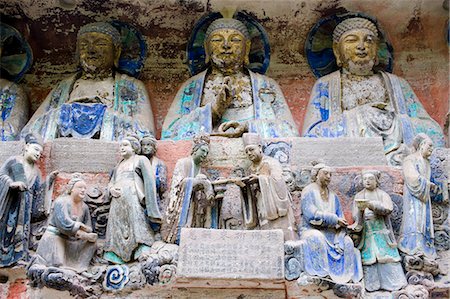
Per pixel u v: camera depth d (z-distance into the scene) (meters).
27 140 6.47
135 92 7.22
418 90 7.45
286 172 6.42
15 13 7.46
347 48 7.27
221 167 6.46
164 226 6.12
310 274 5.79
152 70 7.59
